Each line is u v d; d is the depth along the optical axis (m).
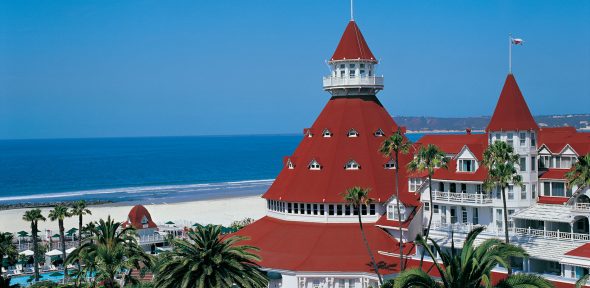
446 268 51.47
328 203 92.88
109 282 77.00
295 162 101.75
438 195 89.00
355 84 103.00
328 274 83.31
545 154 86.44
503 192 72.94
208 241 61.12
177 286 60.19
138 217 131.12
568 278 72.06
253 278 62.28
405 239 89.00
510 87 85.75
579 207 76.88
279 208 99.12
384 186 94.31
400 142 79.38
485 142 88.81
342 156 97.44
